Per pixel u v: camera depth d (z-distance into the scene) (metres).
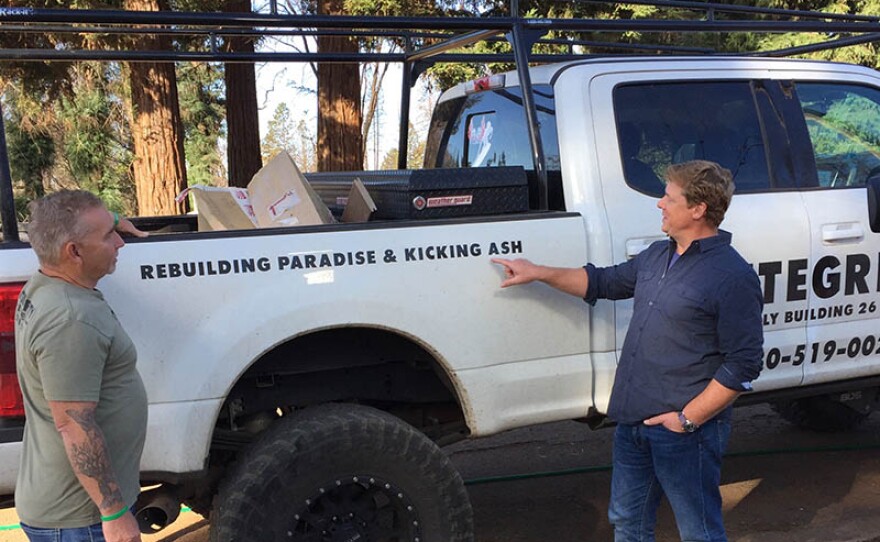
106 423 2.15
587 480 4.75
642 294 2.81
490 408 3.12
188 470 2.72
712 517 2.76
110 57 4.11
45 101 14.05
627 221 3.34
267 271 2.80
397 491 2.95
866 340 3.84
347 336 3.13
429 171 3.14
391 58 4.73
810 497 4.39
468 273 3.06
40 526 2.15
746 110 3.76
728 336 2.59
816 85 3.96
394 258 2.95
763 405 6.18
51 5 8.12
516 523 4.18
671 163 3.54
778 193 3.68
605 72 3.50
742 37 11.48
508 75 4.05
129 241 2.69
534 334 3.18
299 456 2.80
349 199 3.29
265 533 2.77
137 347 2.65
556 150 3.48
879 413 5.89
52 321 2.01
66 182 21.50
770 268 3.57
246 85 10.84
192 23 2.88
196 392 2.71
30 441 2.16
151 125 8.54
